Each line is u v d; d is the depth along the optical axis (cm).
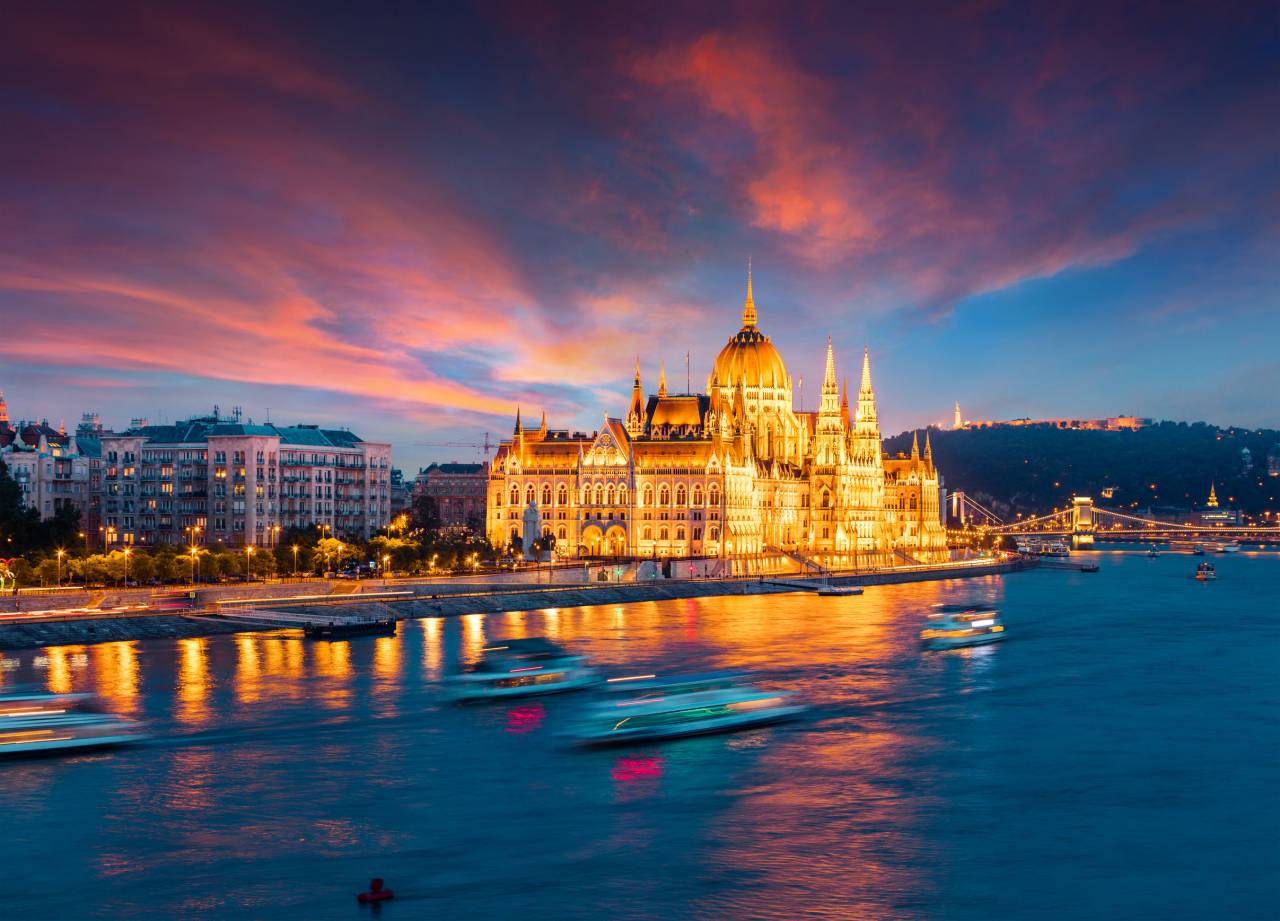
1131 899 11594
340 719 17862
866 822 13575
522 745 16525
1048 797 14488
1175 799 14438
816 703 19538
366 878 11969
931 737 17262
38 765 15512
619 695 19238
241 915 11194
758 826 13412
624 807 14000
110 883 11850
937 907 11400
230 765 15500
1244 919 11188
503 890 11719
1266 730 17712
